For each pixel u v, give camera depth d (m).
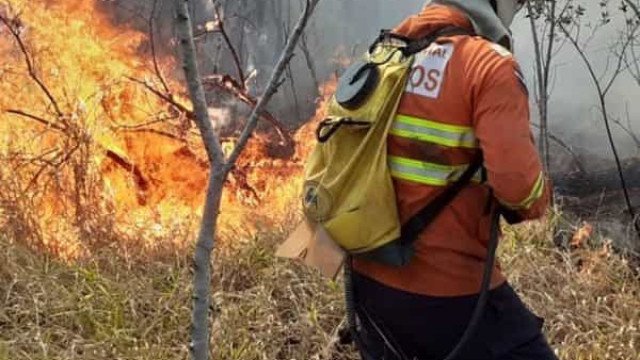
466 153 2.73
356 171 2.84
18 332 3.97
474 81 2.67
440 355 2.86
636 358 3.89
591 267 4.56
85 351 3.83
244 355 3.86
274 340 4.03
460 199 2.76
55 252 4.78
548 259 4.65
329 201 2.84
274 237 4.75
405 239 2.78
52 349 3.84
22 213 4.75
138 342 3.95
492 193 2.75
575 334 4.03
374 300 2.89
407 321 2.84
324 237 2.86
